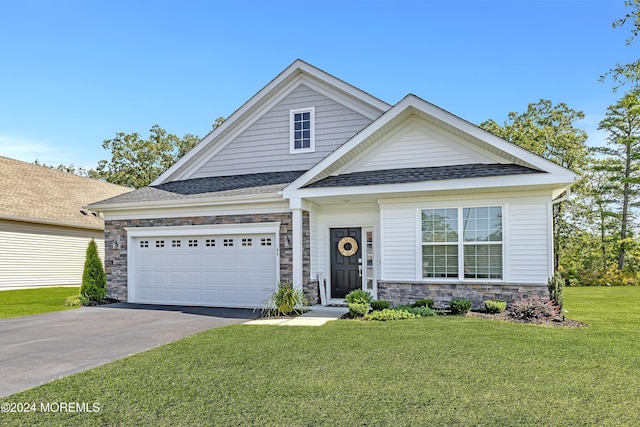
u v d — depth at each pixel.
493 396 4.88
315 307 12.35
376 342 7.55
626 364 6.07
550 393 4.95
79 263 22.20
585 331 8.40
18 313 11.91
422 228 11.69
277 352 7.00
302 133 15.16
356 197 12.06
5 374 6.11
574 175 9.70
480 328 8.60
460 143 11.60
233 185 14.16
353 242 13.30
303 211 12.58
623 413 4.38
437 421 4.25
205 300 13.44
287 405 4.73
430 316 10.17
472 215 11.33
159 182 16.45
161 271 14.00
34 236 19.81
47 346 7.80
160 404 4.84
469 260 11.30
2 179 21.08
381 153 12.30
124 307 13.01
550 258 10.66
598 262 27.81
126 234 14.39
